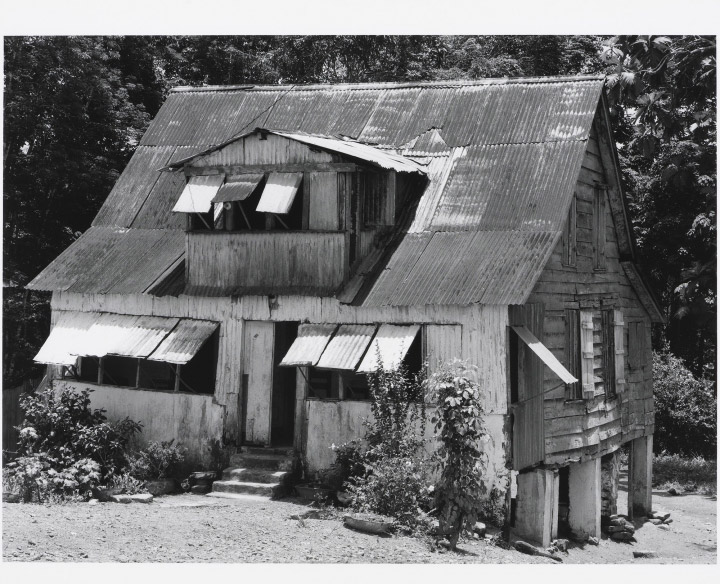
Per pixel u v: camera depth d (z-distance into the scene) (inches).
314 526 662.5
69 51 1136.2
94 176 1173.7
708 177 1298.0
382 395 716.0
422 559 596.4
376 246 784.9
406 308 741.9
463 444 641.6
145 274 836.0
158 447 791.7
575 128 815.7
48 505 697.6
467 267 735.7
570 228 820.0
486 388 713.0
